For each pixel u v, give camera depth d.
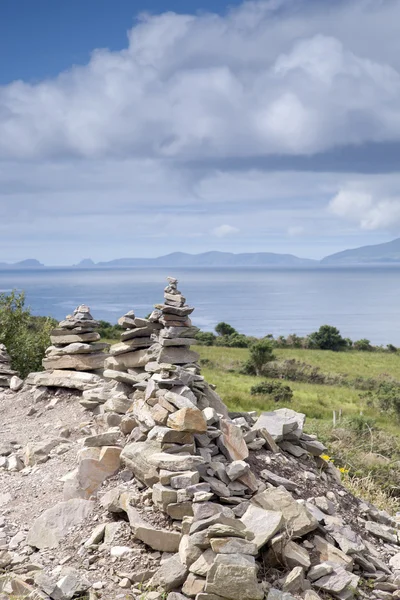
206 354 55.25
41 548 5.72
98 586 4.99
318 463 8.00
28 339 16.25
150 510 5.76
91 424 8.84
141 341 9.14
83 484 6.45
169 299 8.67
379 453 13.86
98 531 5.71
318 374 44.06
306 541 5.63
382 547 6.43
